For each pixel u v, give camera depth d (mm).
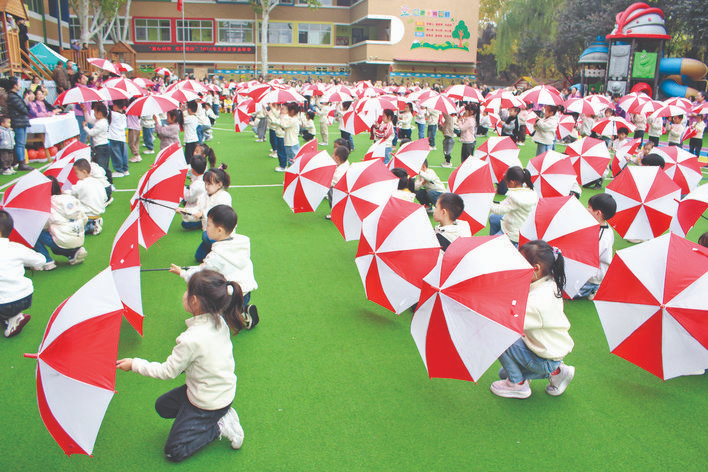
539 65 50094
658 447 3488
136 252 4219
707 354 3529
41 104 12445
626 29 27781
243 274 4465
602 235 5539
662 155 8281
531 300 3609
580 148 8461
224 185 6105
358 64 45531
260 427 3543
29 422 3535
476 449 3406
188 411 3105
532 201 5918
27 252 4637
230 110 28797
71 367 2688
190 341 2945
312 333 4852
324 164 7441
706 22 31094
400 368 4332
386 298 4602
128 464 3156
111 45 41125
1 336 4609
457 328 3293
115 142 10617
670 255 3734
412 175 7840
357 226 6102
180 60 42969
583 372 4398
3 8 14859
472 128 11609
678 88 28281
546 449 3434
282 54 45125
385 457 3299
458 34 44031
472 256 3410
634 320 3746
